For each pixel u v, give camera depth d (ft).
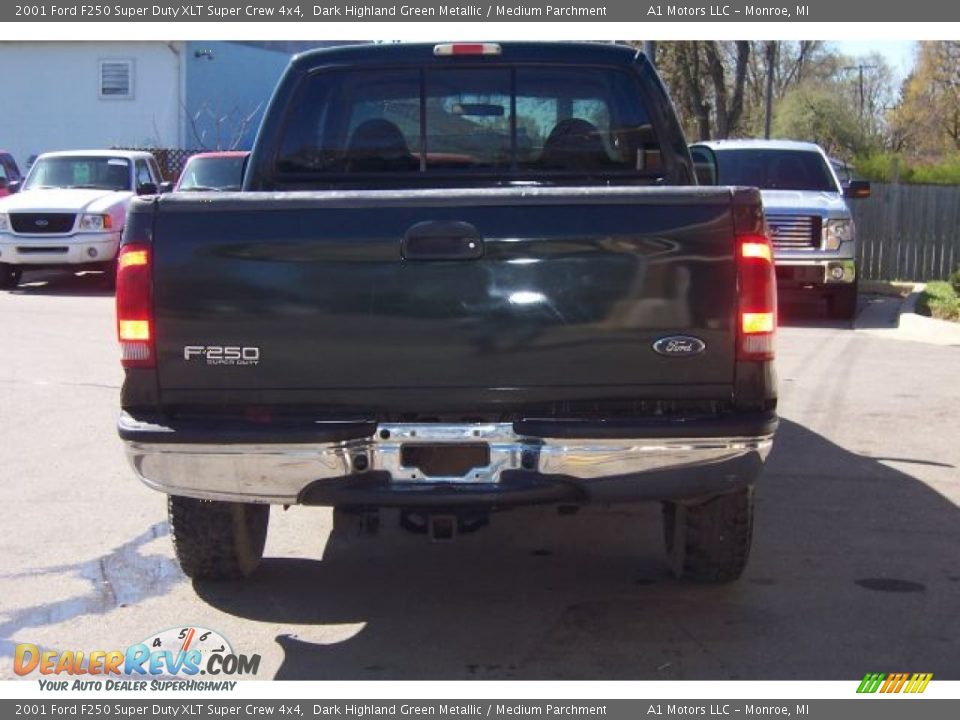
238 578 18.47
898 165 94.22
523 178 19.52
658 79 19.39
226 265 14.78
